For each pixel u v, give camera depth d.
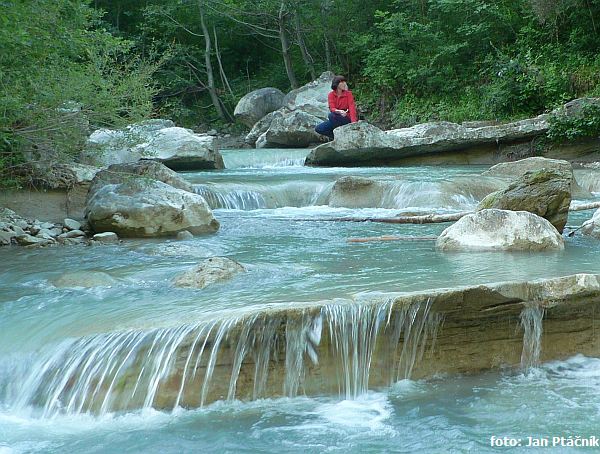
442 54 22.62
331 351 4.68
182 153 15.81
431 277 5.98
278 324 4.61
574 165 16.34
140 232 8.81
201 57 30.36
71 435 4.16
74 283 6.27
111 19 30.23
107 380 4.50
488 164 17.73
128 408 4.46
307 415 4.37
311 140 21.53
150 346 4.55
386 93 24.11
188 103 30.42
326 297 5.32
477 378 4.87
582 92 19.11
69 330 4.92
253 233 9.03
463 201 11.36
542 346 5.09
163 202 8.95
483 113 20.39
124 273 6.73
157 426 4.25
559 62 20.27
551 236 7.41
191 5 28.53
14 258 7.70
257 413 4.40
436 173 14.21
